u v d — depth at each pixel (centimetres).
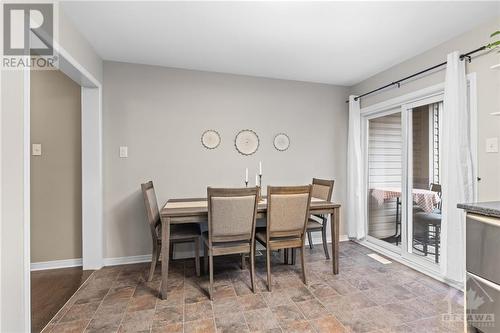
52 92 288
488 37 213
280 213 237
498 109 206
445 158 236
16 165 139
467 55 225
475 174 221
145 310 202
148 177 309
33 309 204
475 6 193
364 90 364
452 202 229
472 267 154
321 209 268
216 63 305
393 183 332
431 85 264
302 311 201
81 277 262
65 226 290
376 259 311
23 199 143
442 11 200
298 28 227
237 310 202
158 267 290
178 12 202
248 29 229
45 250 286
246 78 345
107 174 297
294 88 365
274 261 309
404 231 306
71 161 291
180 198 319
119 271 278
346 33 235
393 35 238
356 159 367
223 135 335
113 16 207
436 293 228
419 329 178
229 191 216
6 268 131
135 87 305
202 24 220
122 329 179
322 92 379
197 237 261
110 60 296
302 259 249
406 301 215
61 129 289
